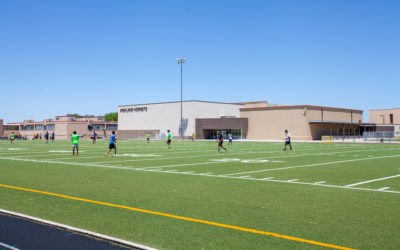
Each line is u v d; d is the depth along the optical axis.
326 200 9.11
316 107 67.00
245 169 16.47
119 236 6.16
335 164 18.88
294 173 14.86
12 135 54.00
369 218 7.25
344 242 5.77
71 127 94.38
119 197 9.59
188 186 11.44
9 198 9.49
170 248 5.54
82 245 5.72
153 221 7.11
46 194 10.07
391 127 90.44
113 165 18.45
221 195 9.84
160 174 14.62
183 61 66.62
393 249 5.45
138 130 88.31
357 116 80.88
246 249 5.47
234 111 86.88
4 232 6.41
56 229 6.62
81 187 11.29
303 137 64.56
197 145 44.88
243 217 7.40
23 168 16.98
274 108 68.44
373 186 11.37
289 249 5.46
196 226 6.73
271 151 31.20
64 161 20.88
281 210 8.00
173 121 81.44
